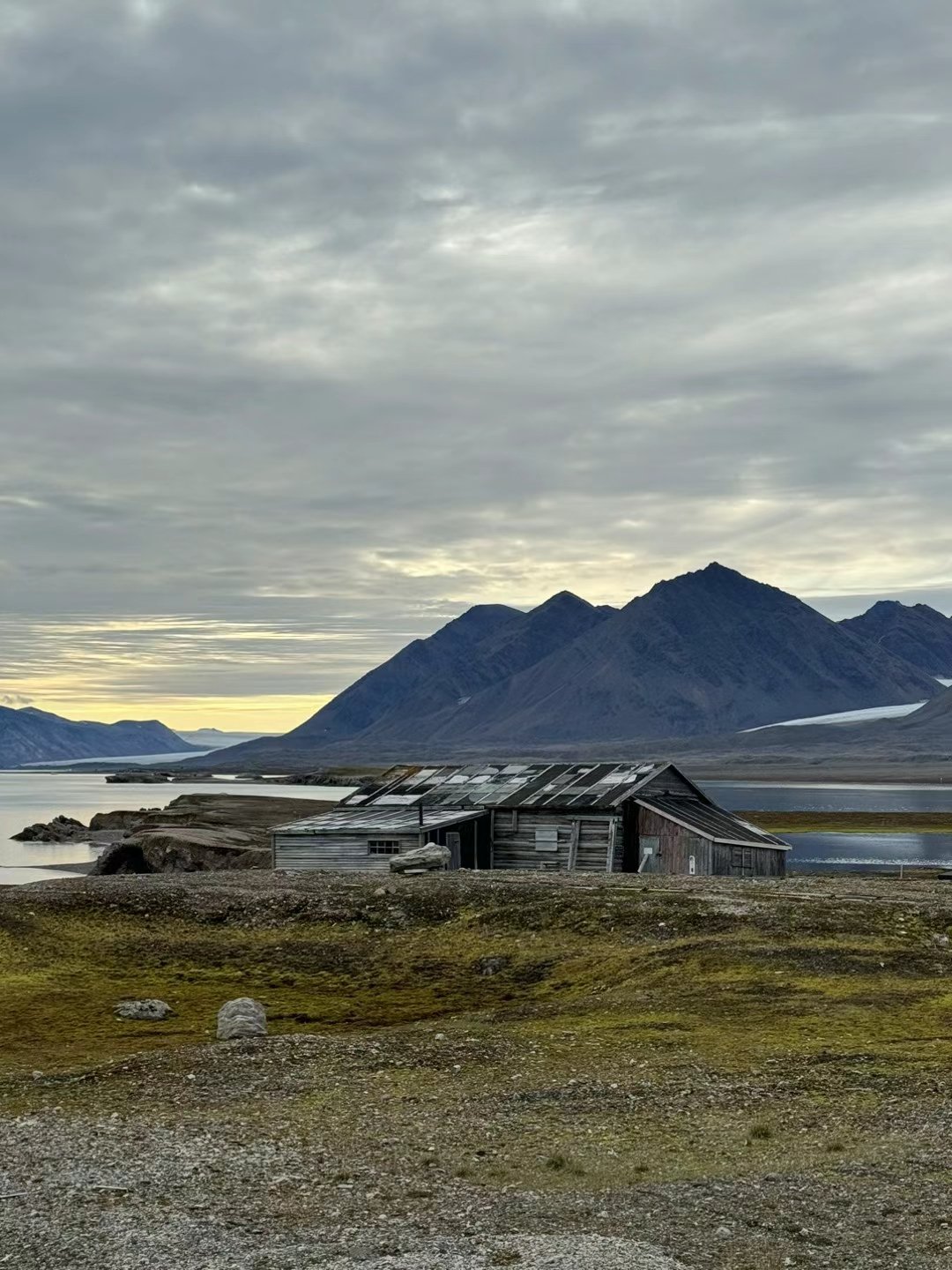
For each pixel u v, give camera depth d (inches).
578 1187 831.7
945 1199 786.8
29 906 2033.7
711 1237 733.3
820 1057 1154.0
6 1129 986.1
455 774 3307.1
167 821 5477.4
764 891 2101.4
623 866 2832.2
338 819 2923.2
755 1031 1277.1
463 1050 1219.2
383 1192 823.7
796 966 1589.6
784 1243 722.2
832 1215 767.1
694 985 1528.1
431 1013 1539.1
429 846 2583.7
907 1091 1035.9
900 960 1608.0
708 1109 1007.6
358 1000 1638.8
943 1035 1238.3
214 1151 914.7
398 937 1910.7
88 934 1940.2
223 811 6382.9
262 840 4254.4
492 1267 683.4
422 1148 919.7
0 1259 706.8
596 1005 1460.4
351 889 2137.1
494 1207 792.3
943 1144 895.7
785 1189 818.2
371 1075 1137.4
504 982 1700.3
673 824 2760.8
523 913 1934.1
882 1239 725.3
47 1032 1435.8
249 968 1808.6
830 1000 1411.2
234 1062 1187.9
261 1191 826.8
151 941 1913.1
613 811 2834.6
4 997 1631.4
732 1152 900.0
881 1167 854.5
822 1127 950.4
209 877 2390.5
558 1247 716.7
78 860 4808.1
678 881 2263.8
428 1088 1090.1
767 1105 1013.2
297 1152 912.3
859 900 1953.7
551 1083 1095.0
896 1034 1248.8
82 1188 831.7
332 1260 699.4
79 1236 741.9
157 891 2127.2
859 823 6284.5
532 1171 865.5
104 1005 1598.2
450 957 1819.6
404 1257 703.7
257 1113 1019.3
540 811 2915.8
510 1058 1187.9
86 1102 1065.5
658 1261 692.1
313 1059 1196.5
